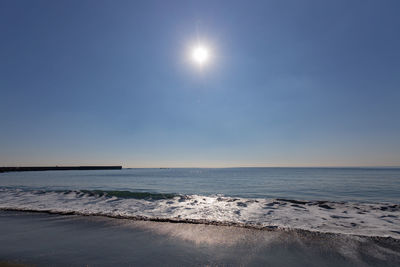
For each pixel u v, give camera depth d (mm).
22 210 8602
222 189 23625
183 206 9883
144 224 6719
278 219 7473
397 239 5234
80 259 4176
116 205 10102
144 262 4043
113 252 4520
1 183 30828
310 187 25500
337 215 8078
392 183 31203
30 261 4086
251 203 10562
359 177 49469
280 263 3998
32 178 46000
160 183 33219
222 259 4180
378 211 8758
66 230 6117
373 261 4051
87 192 13602
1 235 5668
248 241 5188
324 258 4203
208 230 6090
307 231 5945
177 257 4270
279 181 37406
